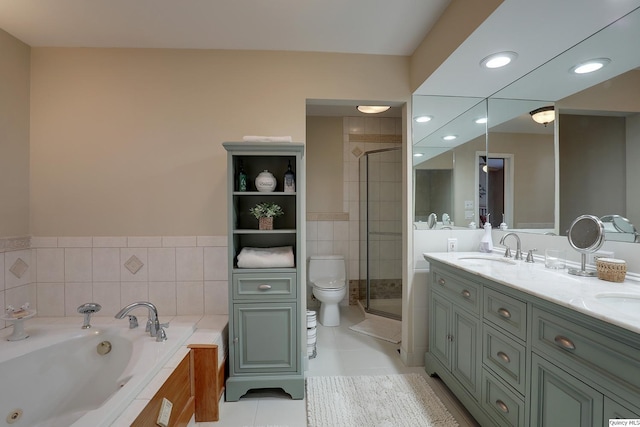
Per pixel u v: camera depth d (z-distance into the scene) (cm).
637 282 128
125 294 213
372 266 349
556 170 173
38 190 206
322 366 222
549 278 138
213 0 163
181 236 214
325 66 217
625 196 135
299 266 189
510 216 209
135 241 212
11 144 193
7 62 189
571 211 163
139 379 127
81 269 210
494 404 143
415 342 224
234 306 186
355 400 180
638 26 130
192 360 163
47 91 206
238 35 197
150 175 212
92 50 208
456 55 165
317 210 354
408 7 169
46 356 162
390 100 221
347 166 355
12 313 169
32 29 187
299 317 188
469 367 164
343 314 336
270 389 197
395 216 343
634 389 81
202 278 215
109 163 210
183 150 213
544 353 113
